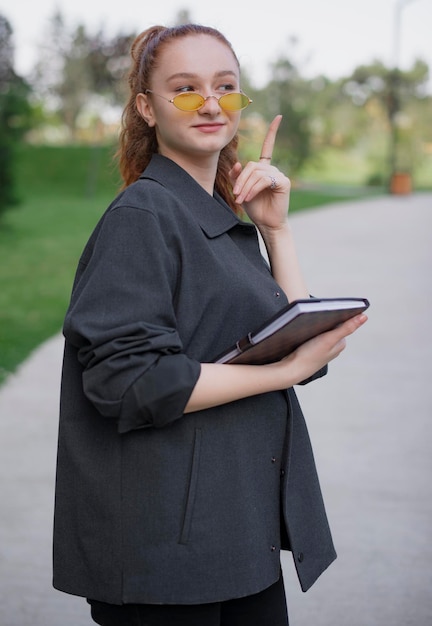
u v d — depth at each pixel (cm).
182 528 166
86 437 174
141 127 198
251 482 173
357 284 1011
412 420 516
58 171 2858
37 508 388
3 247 1399
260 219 209
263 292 178
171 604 168
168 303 163
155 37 184
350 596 311
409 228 1716
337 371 630
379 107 4259
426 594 313
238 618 184
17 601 307
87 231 1658
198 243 171
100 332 158
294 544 180
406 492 406
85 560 172
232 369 166
